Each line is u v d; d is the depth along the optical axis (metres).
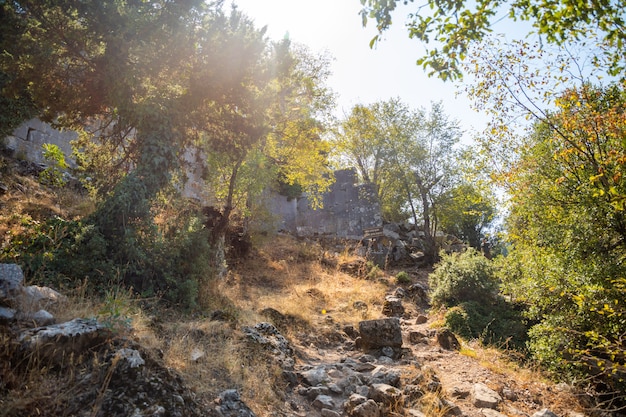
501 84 10.04
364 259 20.27
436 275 15.05
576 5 5.39
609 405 7.98
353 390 6.92
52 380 4.12
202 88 9.53
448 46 5.71
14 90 9.34
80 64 9.42
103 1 8.30
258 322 9.00
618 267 8.49
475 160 13.17
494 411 6.82
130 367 4.32
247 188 15.87
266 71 10.12
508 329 11.56
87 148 11.41
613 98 8.62
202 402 4.85
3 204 10.09
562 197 9.84
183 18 8.98
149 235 8.42
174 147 9.20
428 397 6.88
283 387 6.57
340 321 11.44
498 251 26.23
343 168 27.56
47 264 6.95
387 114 25.56
